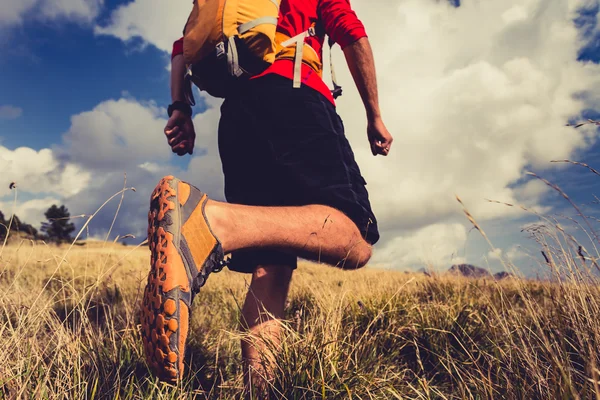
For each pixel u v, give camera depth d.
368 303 2.65
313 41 1.68
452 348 1.99
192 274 1.08
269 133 1.51
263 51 1.47
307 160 1.48
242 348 1.53
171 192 1.11
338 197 1.46
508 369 1.39
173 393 1.23
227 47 1.45
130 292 3.40
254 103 1.54
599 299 1.44
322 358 1.56
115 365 1.56
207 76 1.58
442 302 2.85
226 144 1.64
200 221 1.13
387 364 1.90
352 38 1.64
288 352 1.56
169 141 1.94
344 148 1.59
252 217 1.25
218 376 1.80
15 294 1.85
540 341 1.42
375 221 1.60
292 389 1.41
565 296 1.51
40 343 1.66
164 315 1.02
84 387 1.26
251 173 1.57
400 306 2.64
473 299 2.82
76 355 1.44
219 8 1.48
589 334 1.34
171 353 1.02
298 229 1.31
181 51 1.97
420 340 2.15
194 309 3.11
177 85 1.95
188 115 1.94
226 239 1.18
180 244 1.07
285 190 1.49
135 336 1.82
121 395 1.38
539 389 1.18
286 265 1.62
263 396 1.40
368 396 1.52
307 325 1.81
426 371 2.01
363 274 4.60
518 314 1.86
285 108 1.51
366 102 1.73
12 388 1.19
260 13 1.46
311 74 1.60
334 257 1.45
